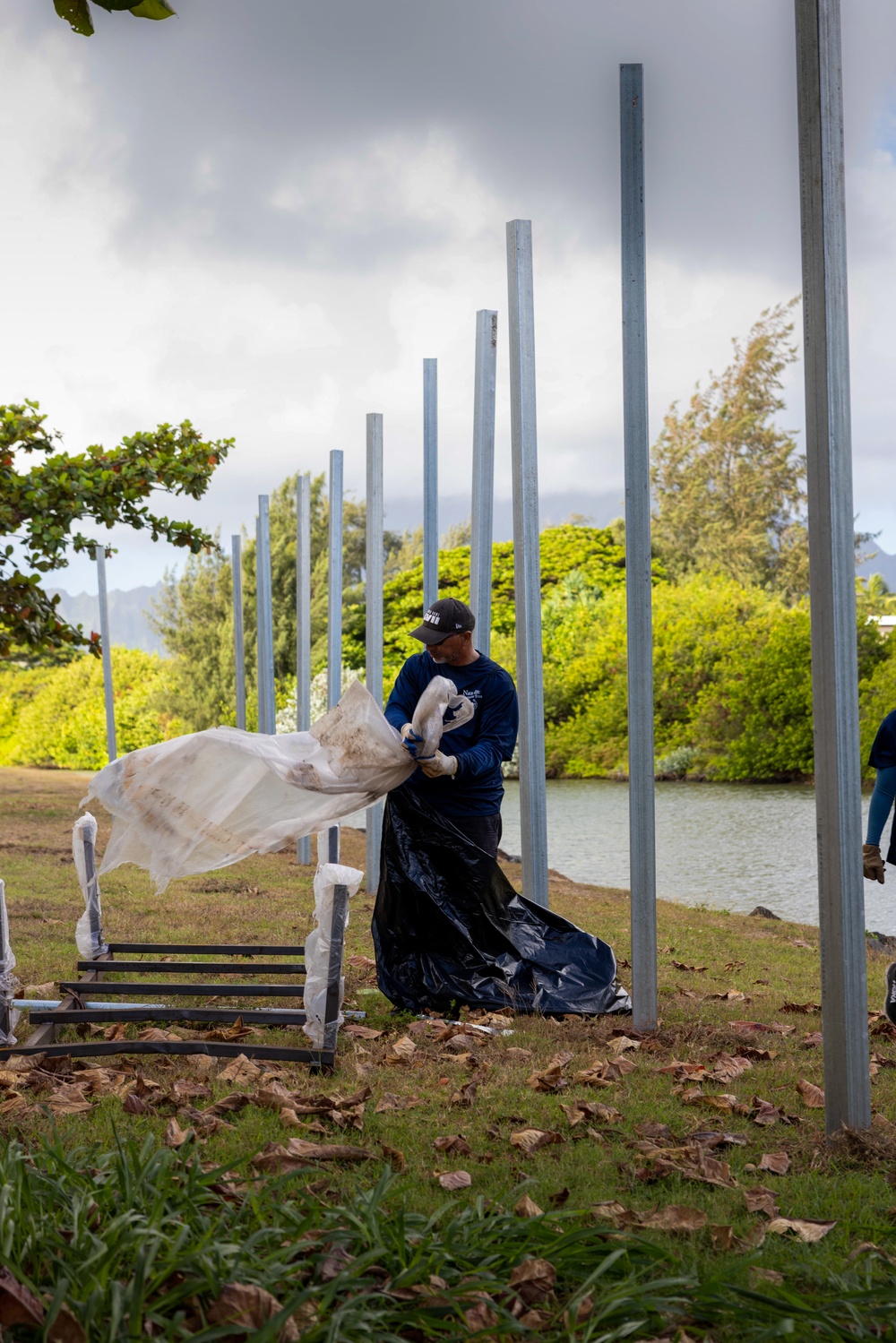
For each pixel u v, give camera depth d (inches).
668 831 692.1
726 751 995.9
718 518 1211.9
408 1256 91.3
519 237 232.5
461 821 199.0
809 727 938.1
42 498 373.1
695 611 1025.5
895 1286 92.3
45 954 229.3
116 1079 146.2
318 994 155.3
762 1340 80.9
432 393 324.5
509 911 208.8
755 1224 107.3
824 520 130.6
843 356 131.2
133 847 172.7
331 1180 110.9
